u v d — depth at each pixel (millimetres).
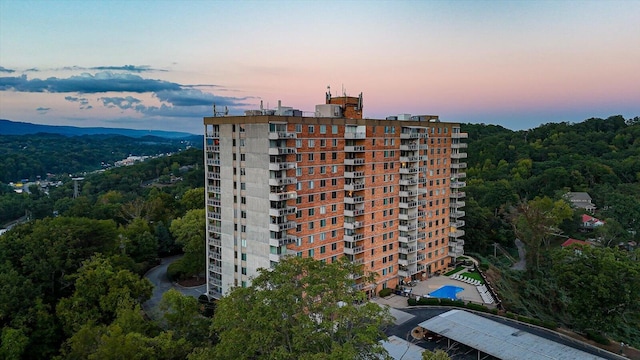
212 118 75938
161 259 110562
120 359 46156
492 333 63188
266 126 66562
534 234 105125
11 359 54188
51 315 62969
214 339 57781
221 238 76500
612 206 128750
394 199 89312
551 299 91688
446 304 80625
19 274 66875
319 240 76000
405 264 90875
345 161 79000
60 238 72938
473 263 107625
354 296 44188
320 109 82500
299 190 71250
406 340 65500
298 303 42469
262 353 41812
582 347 65188
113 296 62562
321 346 41469
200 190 131875
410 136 89000
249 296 46250
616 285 69375
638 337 74062
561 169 159375
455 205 105188
